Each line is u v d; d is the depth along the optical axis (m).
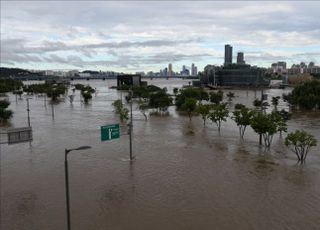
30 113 132.00
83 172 54.25
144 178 51.34
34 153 66.44
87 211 40.03
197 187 47.50
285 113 109.00
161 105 129.75
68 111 138.88
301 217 38.22
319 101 138.88
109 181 50.03
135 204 41.94
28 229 35.91
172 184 48.78
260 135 71.94
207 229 35.72
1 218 38.28
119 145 73.06
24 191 46.06
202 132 88.19
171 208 40.78
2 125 101.31
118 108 117.75
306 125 100.12
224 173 53.56
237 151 67.44
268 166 57.03
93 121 109.44
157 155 64.75
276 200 42.88
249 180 50.22
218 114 89.38
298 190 46.16
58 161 60.50
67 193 30.78
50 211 39.97
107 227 36.28
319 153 65.19
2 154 65.75
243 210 40.06
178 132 88.50
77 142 76.38
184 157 63.25
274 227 36.00
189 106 109.44
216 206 41.22
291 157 62.50
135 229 35.88
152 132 88.56
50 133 87.75
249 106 158.88
